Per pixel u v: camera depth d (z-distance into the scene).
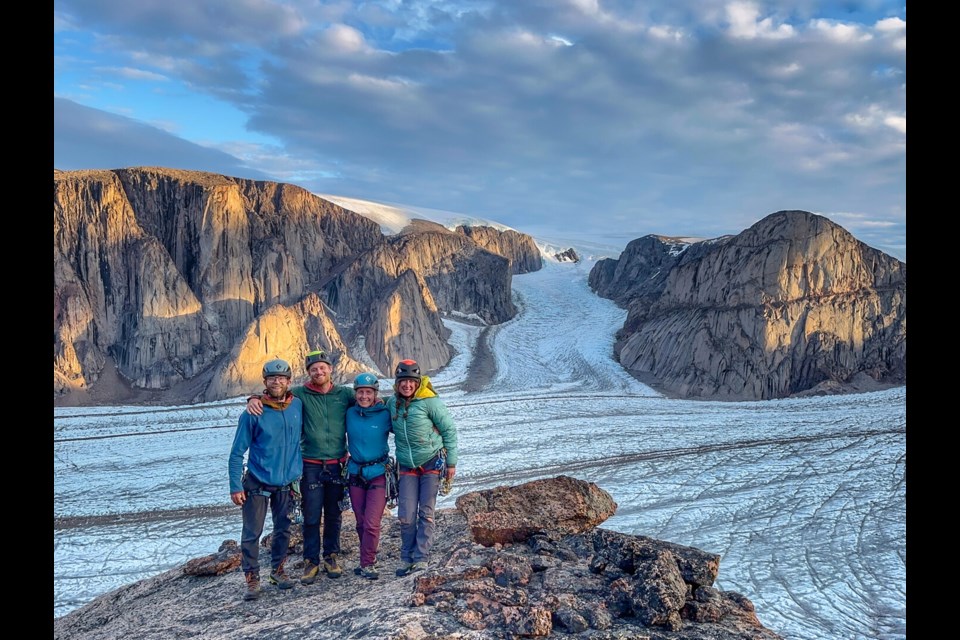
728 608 4.24
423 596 4.52
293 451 6.43
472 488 31.17
